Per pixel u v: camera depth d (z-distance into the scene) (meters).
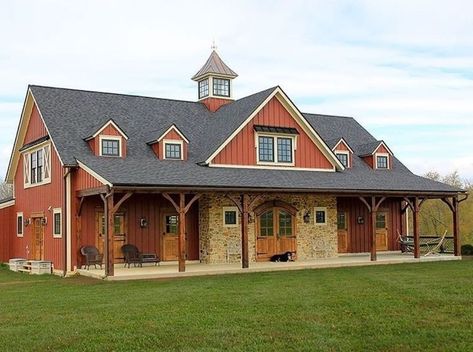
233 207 22.69
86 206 20.80
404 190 23.45
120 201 17.83
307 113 30.92
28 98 24.06
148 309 11.72
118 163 20.39
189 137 24.02
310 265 21.09
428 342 8.95
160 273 18.16
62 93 23.64
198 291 14.35
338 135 30.23
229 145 22.70
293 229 23.92
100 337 9.36
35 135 24.14
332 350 8.55
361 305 11.81
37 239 23.73
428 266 21.02
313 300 12.54
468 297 12.72
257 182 20.72
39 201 23.36
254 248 22.89
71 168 20.52
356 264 22.05
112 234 17.67
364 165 28.19
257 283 15.96
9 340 9.30
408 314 10.88
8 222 26.55
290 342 8.98
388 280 16.17
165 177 19.22
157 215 22.19
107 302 12.79
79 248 20.44
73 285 16.53
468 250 27.48
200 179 19.77
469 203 46.88
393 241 28.72
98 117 23.20
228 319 10.59
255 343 8.95
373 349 8.61
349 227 27.30
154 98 25.78
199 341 9.09
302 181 22.14
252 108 23.33
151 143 22.52
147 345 8.92
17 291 15.51
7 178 27.03
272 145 23.81
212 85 26.62
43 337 9.44
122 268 20.31
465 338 9.14
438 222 45.88
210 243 22.11
